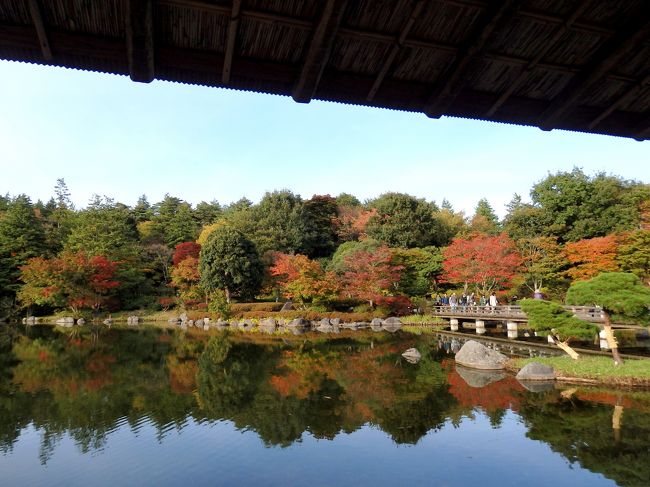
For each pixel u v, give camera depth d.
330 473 6.86
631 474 6.55
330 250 50.59
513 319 21.97
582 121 5.50
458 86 4.75
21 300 39.47
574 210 30.94
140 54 4.12
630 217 29.55
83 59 4.33
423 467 7.02
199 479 6.71
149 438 8.59
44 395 11.96
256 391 12.22
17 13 3.95
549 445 7.74
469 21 4.26
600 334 15.19
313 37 4.15
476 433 8.49
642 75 4.93
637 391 10.98
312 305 36.53
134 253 45.47
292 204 51.12
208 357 18.31
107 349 20.88
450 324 29.23
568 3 4.09
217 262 37.84
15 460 7.55
